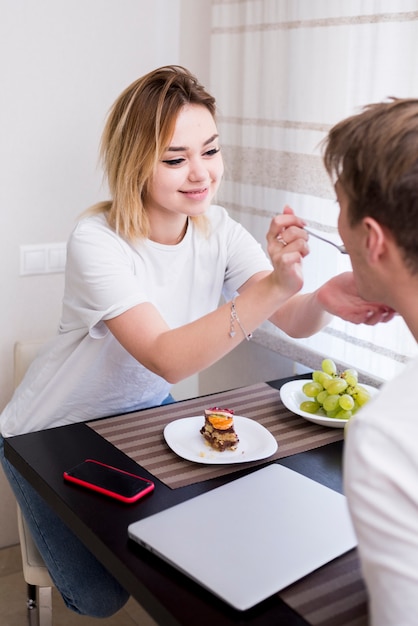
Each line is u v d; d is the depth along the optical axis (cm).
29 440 160
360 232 101
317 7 213
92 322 164
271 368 259
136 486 140
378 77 199
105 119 244
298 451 156
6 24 224
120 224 173
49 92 233
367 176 96
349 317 149
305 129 223
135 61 246
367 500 85
